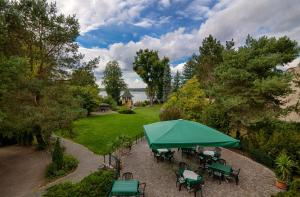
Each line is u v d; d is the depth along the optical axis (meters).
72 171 14.61
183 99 26.47
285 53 16.91
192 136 10.31
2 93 13.83
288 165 10.72
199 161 14.37
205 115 20.34
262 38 17.77
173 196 9.77
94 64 21.25
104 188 9.42
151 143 9.72
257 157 14.48
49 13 18.41
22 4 16.97
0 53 14.16
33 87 16.38
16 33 16.92
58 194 8.27
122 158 15.18
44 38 18.61
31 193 11.63
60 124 16.64
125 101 72.06
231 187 10.69
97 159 17.17
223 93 18.62
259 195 9.91
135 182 9.79
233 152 16.62
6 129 15.81
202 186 10.75
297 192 8.48
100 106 52.53
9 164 16.86
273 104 16.97
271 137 14.23
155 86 70.69
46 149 20.72
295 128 15.83
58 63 19.62
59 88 18.20
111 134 26.00
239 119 16.70
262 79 15.90
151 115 44.38
